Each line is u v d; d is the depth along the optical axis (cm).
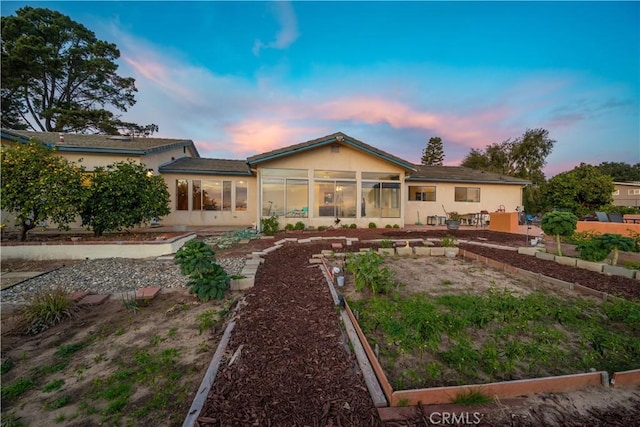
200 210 1313
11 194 613
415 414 174
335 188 1165
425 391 184
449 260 642
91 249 643
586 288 416
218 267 421
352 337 273
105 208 707
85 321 334
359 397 189
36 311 327
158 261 625
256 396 189
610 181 1516
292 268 556
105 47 2259
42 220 662
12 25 1834
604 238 542
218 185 1331
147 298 398
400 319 311
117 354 261
